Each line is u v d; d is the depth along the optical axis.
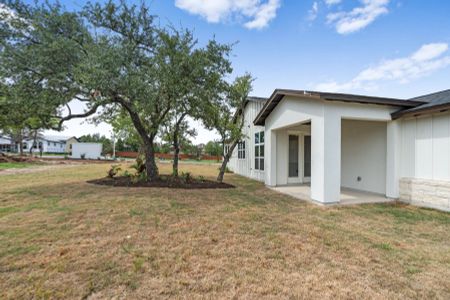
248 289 2.22
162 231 3.71
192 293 2.15
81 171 13.26
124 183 8.34
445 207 5.27
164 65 7.27
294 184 9.72
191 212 4.86
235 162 15.38
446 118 5.39
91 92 6.94
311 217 4.70
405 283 2.35
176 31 7.62
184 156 32.91
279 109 8.23
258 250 3.08
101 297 2.08
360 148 7.86
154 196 6.31
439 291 2.23
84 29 7.25
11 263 2.62
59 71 6.51
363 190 7.71
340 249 3.14
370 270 2.60
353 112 6.07
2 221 4.07
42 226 3.83
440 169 5.50
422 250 3.15
